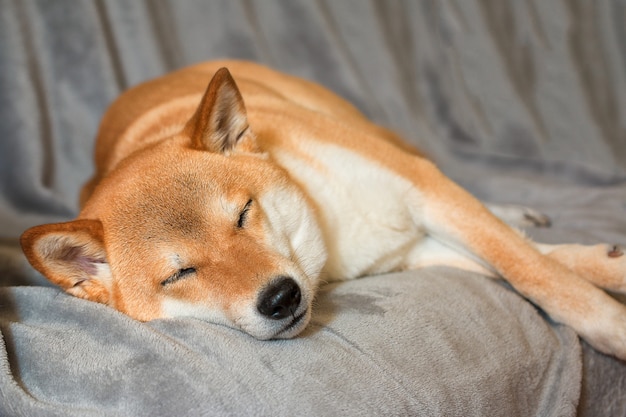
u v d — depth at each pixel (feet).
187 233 2.28
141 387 2.12
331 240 2.63
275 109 2.88
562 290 2.52
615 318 2.45
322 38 4.13
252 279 2.23
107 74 3.92
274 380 2.12
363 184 2.66
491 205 3.28
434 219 2.70
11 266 2.80
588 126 3.90
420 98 4.23
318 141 2.70
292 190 2.48
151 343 2.19
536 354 2.45
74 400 2.16
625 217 3.20
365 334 2.30
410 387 2.19
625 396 2.57
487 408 2.29
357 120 3.40
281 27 4.15
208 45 4.12
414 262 2.87
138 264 2.33
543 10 4.08
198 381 2.11
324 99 3.43
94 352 2.23
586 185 3.73
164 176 2.38
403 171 2.72
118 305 2.39
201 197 2.32
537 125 3.98
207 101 2.43
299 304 2.26
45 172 3.87
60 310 2.36
